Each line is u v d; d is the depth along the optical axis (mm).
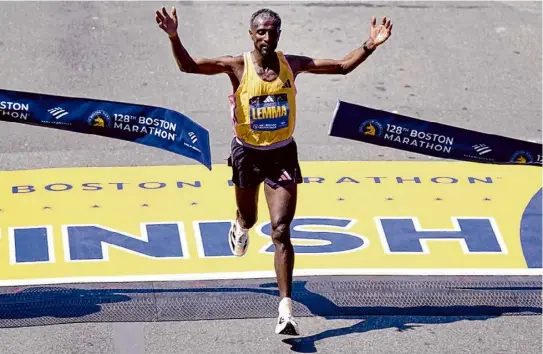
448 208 29875
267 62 22688
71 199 29672
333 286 25781
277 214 23125
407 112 36094
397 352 23531
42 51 38969
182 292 25391
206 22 41375
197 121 34906
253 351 23391
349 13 42844
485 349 23797
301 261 26875
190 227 28438
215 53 38938
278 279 23109
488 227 28891
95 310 24562
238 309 24812
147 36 40375
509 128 35469
